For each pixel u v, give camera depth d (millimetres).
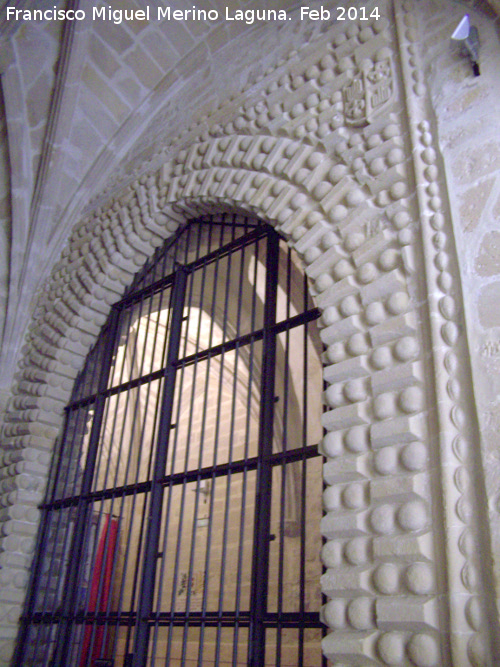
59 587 4914
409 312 2941
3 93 6242
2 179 6645
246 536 8664
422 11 3844
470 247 2857
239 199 4480
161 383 4953
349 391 3006
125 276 5762
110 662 4000
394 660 2311
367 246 3305
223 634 8336
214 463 3951
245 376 9344
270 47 5273
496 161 2967
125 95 6539
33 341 6312
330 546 2773
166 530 3986
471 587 2207
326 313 3334
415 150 3334
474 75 3309
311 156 4008
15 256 6684
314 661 6926
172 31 6184
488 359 2545
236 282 6973
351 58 4156
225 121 5059
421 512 2484
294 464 8242
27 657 4777
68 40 6078
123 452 11039
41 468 5543
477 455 2424
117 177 6555
